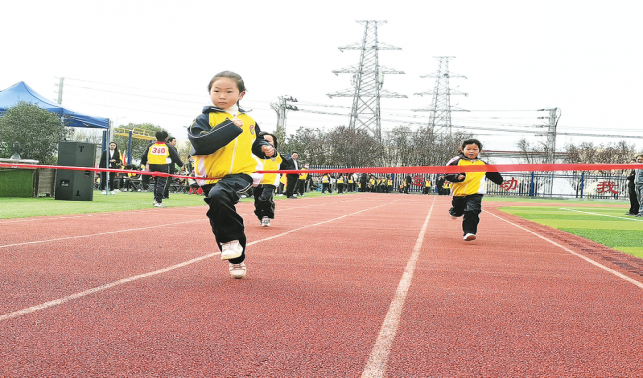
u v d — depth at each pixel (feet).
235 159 13.57
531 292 13.48
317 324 9.89
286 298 11.93
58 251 17.71
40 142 77.56
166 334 9.05
